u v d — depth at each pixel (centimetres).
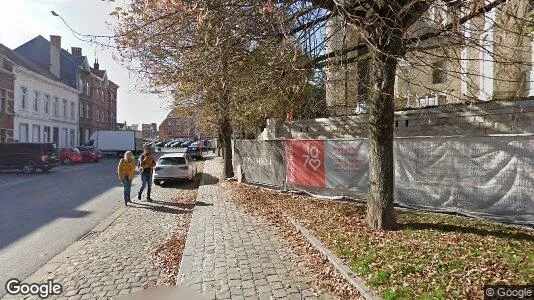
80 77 5131
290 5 567
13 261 653
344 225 737
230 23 588
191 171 1883
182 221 964
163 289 516
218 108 1609
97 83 5838
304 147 1155
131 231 864
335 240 642
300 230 743
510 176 671
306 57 714
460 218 732
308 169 1146
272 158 1383
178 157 1841
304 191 1165
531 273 451
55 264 638
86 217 1023
